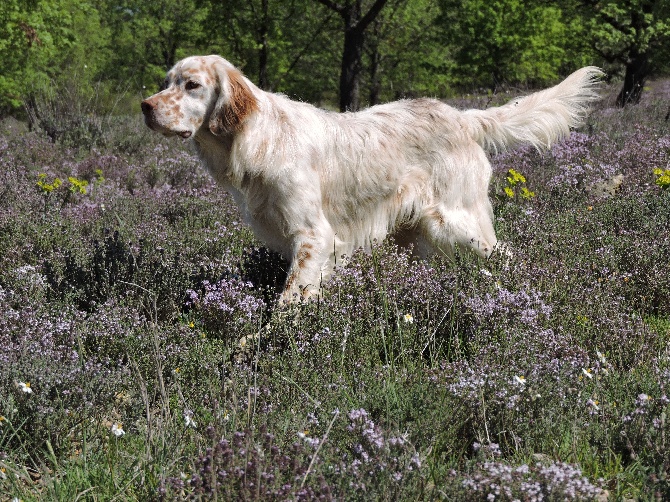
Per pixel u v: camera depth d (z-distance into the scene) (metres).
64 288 4.88
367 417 2.98
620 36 24.75
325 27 29.72
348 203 5.32
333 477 2.56
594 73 6.26
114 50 38.28
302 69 33.94
